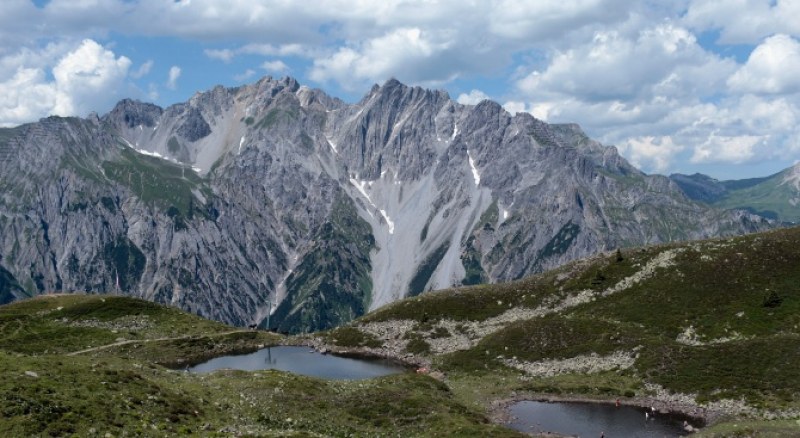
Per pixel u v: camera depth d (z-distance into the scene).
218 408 73.44
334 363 146.00
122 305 179.12
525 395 109.12
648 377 109.38
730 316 122.94
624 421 94.12
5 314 161.12
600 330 128.50
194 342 161.75
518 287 170.62
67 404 58.50
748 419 88.75
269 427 71.44
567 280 164.12
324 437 63.50
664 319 128.88
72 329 157.62
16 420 53.09
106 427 56.50
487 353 133.75
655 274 148.12
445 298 175.12
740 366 103.62
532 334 134.62
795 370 98.19
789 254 137.12
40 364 67.88
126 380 70.19
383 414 85.75
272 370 103.00
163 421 62.06
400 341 159.75
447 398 101.31
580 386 109.88
